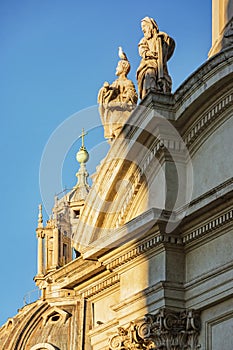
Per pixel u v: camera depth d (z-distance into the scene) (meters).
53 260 74.31
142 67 43.75
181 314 41.66
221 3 48.31
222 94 40.75
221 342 40.59
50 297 72.50
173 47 44.38
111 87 45.62
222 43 46.22
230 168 40.69
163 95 42.06
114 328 45.16
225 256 40.56
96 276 46.16
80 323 70.25
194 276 41.66
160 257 42.28
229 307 40.44
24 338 72.94
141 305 42.56
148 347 42.72
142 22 44.28
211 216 40.84
